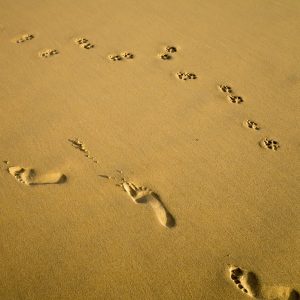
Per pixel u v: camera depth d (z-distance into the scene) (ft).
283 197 6.27
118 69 8.02
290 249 5.83
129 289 5.55
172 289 5.56
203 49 8.50
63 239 5.88
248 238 5.91
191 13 9.47
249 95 7.58
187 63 8.17
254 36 8.82
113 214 6.09
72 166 6.55
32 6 9.66
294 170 6.55
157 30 8.94
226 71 8.02
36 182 6.37
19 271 5.64
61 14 9.40
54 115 7.18
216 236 5.93
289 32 8.93
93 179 6.42
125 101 7.42
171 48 8.50
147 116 7.20
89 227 5.98
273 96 7.56
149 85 7.71
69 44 8.57
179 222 6.05
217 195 6.29
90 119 7.14
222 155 6.71
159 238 5.90
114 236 5.91
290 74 7.97
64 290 5.53
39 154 6.68
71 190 6.30
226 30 8.98
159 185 6.38
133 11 9.50
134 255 5.77
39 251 5.78
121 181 6.41
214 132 7.00
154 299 5.49
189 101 7.45
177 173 6.50
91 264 5.70
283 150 6.79
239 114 7.26
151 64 8.13
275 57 8.32
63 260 5.72
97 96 7.49
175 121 7.14
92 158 6.64
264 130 7.04
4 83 7.70
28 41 8.66
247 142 6.88
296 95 7.57
